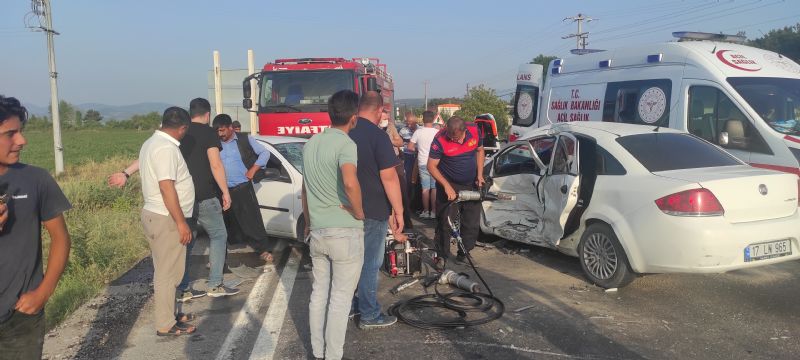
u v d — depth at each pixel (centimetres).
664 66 877
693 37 930
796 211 539
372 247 468
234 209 667
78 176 1847
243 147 696
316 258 430
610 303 544
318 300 430
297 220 734
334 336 418
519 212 709
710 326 484
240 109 1535
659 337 464
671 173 546
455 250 760
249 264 710
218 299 578
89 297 590
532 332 479
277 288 610
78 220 852
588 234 597
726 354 432
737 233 498
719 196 504
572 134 650
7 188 274
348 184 396
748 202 512
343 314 416
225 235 588
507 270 662
